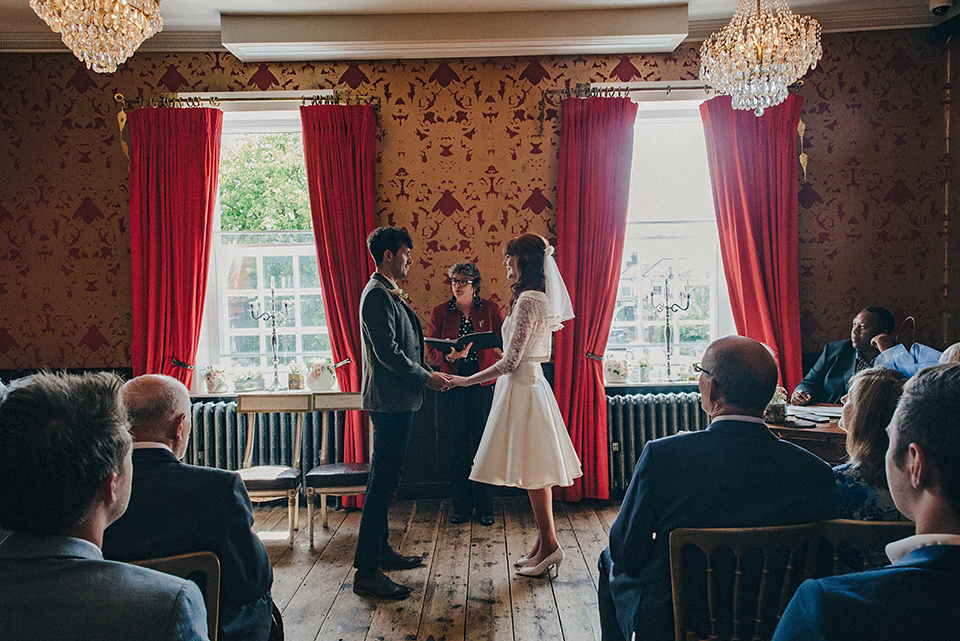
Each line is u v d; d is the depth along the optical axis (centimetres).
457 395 415
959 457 79
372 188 458
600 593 194
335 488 375
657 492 158
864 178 471
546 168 473
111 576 86
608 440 467
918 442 83
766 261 456
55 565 85
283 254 498
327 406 407
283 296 499
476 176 473
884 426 153
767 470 153
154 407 164
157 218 457
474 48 451
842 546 150
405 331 311
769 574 145
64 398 90
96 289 471
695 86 468
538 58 472
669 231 506
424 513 434
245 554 163
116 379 99
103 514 94
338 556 360
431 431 466
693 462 156
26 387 90
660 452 160
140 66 468
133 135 455
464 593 307
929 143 470
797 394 409
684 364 505
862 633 79
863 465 156
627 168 461
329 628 274
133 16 280
